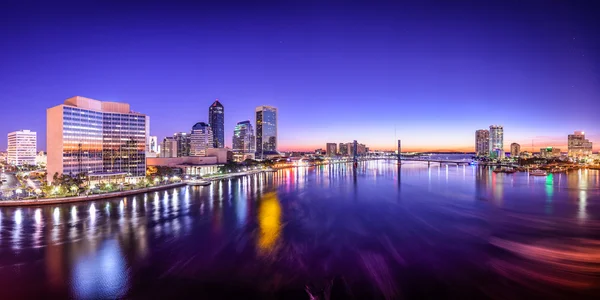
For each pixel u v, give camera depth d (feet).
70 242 238.07
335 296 158.40
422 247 228.43
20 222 299.17
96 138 581.53
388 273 184.34
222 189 566.36
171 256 209.46
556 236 256.32
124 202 414.21
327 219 316.40
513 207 384.27
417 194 498.28
